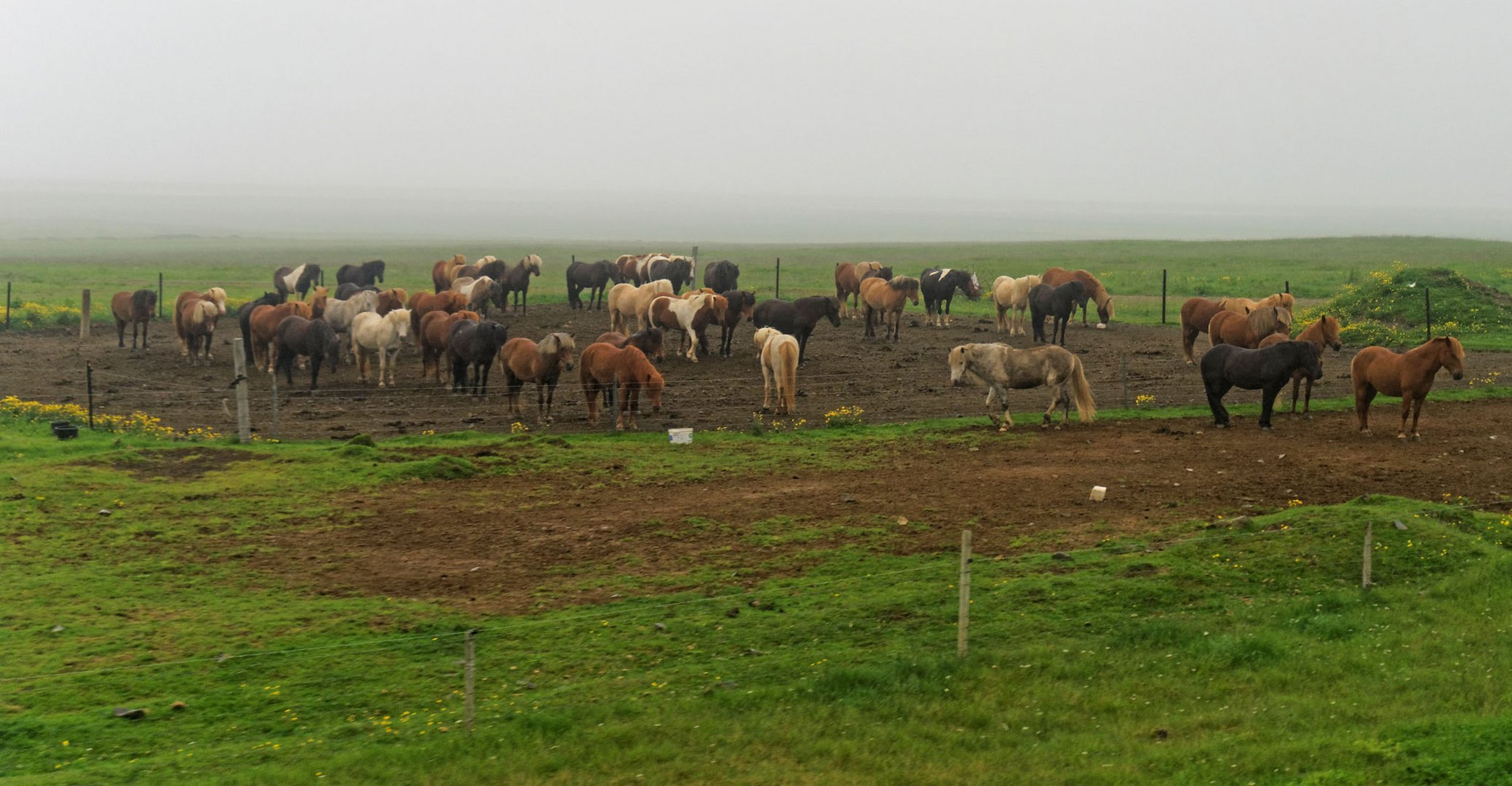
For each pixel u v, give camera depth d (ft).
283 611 44.19
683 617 43.29
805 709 35.50
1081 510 55.57
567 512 57.67
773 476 64.28
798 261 286.46
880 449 70.54
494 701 36.52
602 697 36.63
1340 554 46.73
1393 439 70.74
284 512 57.47
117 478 62.34
